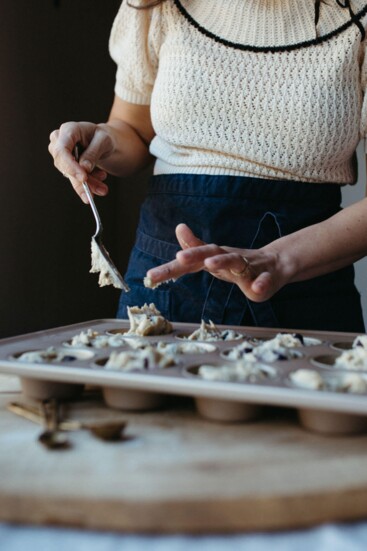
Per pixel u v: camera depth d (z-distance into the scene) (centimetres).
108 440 55
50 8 192
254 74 103
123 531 44
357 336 88
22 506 45
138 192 232
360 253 94
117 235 237
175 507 44
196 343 83
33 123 188
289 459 52
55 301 203
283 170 105
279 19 104
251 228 106
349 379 61
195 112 105
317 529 45
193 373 69
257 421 62
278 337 84
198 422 61
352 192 195
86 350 78
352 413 55
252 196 105
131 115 128
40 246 194
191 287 107
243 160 105
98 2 217
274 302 105
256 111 103
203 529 44
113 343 82
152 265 114
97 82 220
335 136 102
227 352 78
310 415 58
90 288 221
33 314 192
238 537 44
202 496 44
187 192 108
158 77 111
